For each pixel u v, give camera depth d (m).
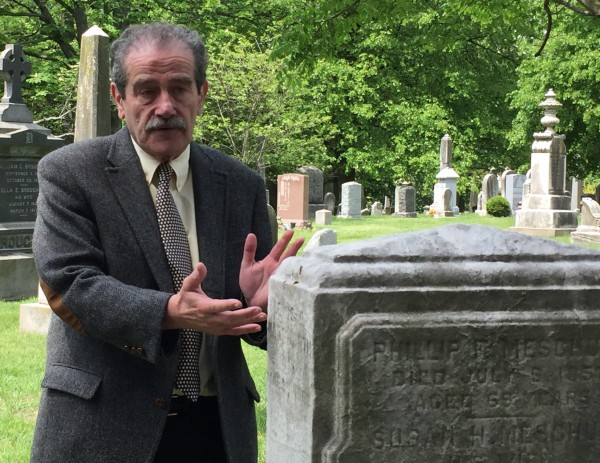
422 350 1.95
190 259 2.58
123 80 2.51
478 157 38.56
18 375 6.81
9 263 11.05
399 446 1.94
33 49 25.27
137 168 2.56
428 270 1.97
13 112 11.62
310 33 12.09
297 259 2.14
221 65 25.78
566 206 21.58
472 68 37.47
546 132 21.44
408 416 1.94
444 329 1.95
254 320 2.27
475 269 1.99
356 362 1.92
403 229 21.97
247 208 2.74
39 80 22.92
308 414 1.95
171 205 2.57
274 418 2.17
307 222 22.81
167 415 2.49
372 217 29.91
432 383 1.95
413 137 35.62
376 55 36.22
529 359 1.99
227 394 2.57
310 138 31.45
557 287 2.01
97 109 8.76
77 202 2.48
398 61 36.53
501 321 1.97
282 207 23.45
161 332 2.33
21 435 5.35
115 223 2.49
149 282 2.50
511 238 2.06
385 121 35.78
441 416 1.96
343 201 29.88
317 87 35.03
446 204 30.91
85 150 2.56
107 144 2.60
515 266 2.01
